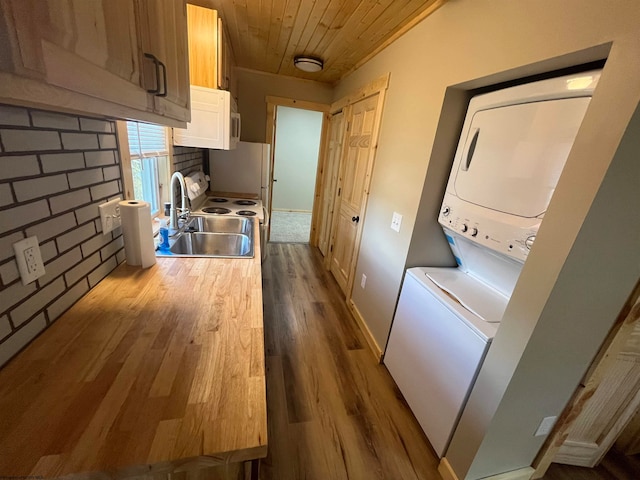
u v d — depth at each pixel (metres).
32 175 0.71
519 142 1.04
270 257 3.69
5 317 0.65
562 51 0.83
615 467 1.41
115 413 0.56
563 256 0.83
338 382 1.77
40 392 0.60
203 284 1.12
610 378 1.23
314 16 1.79
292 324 2.34
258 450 0.53
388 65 2.00
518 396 1.03
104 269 1.10
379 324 2.02
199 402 0.61
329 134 3.74
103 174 1.06
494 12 1.07
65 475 0.46
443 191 1.55
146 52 0.69
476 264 1.47
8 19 0.32
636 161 0.74
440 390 1.31
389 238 1.91
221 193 3.22
